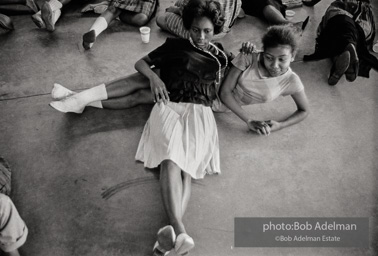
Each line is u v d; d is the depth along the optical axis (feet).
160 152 7.85
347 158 9.14
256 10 13.04
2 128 9.63
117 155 9.10
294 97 9.29
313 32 13.08
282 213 8.09
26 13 13.55
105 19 12.19
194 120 8.38
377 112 10.30
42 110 10.11
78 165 8.88
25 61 11.60
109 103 9.84
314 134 9.68
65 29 12.89
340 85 11.12
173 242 6.61
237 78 9.00
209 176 8.71
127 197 8.30
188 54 8.54
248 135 9.64
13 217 6.35
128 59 11.74
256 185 8.57
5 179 7.75
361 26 11.46
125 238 7.63
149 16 12.87
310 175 8.77
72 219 7.91
